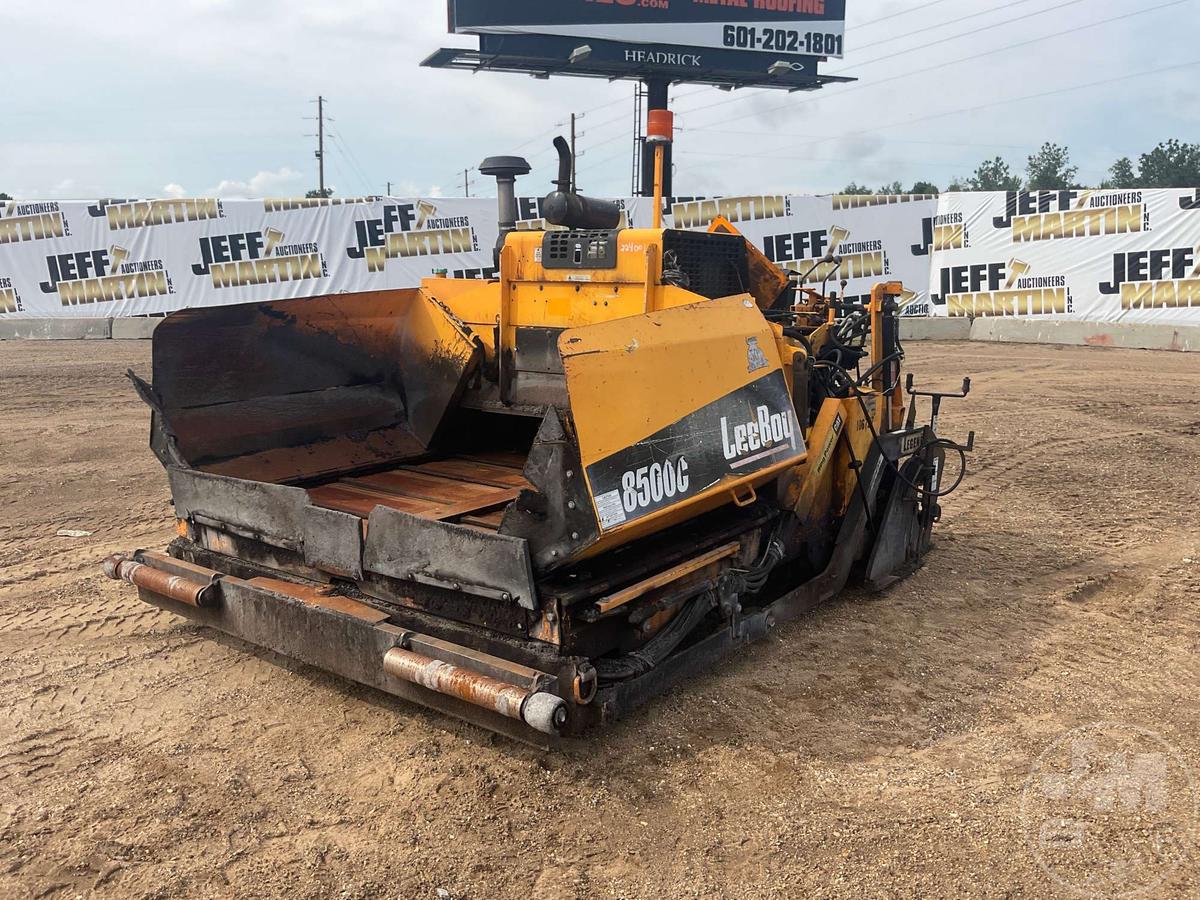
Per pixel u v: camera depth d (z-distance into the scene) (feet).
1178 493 24.26
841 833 9.69
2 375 41.22
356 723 11.95
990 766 11.05
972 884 8.87
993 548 19.79
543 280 15.57
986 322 57.57
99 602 16.15
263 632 12.38
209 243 55.88
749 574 13.19
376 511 11.34
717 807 10.18
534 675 9.84
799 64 66.90
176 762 10.98
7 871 8.95
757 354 12.75
